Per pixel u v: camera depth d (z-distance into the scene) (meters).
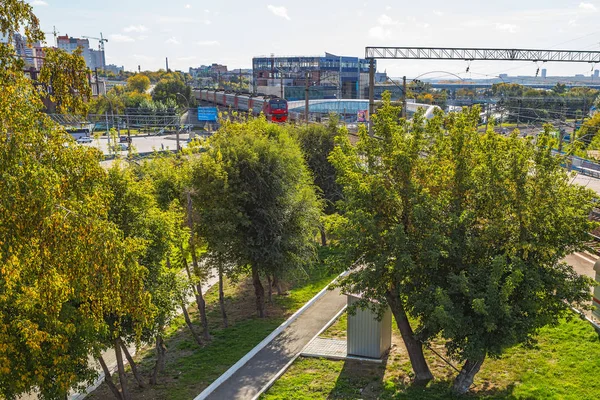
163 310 19.36
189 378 21.92
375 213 17.95
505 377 18.33
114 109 108.44
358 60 154.50
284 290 33.16
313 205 30.25
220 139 28.75
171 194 26.12
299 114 95.88
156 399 20.34
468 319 15.69
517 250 16.55
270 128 35.69
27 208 10.56
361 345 21.42
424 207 16.98
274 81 152.62
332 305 28.72
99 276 12.02
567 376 17.81
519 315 16.08
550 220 16.30
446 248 16.62
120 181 18.75
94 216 11.71
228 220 26.77
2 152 10.34
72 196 11.89
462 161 17.12
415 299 16.80
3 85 10.80
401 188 17.84
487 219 17.23
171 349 25.42
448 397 17.20
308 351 22.53
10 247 10.59
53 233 10.90
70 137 12.28
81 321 14.38
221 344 25.38
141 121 114.38
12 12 11.68
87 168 12.13
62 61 12.56
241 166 27.77
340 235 18.38
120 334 18.61
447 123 18.95
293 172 29.44
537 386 17.39
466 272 16.72
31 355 13.35
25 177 10.45
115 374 23.22
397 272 17.14
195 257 25.28
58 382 13.38
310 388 19.42
